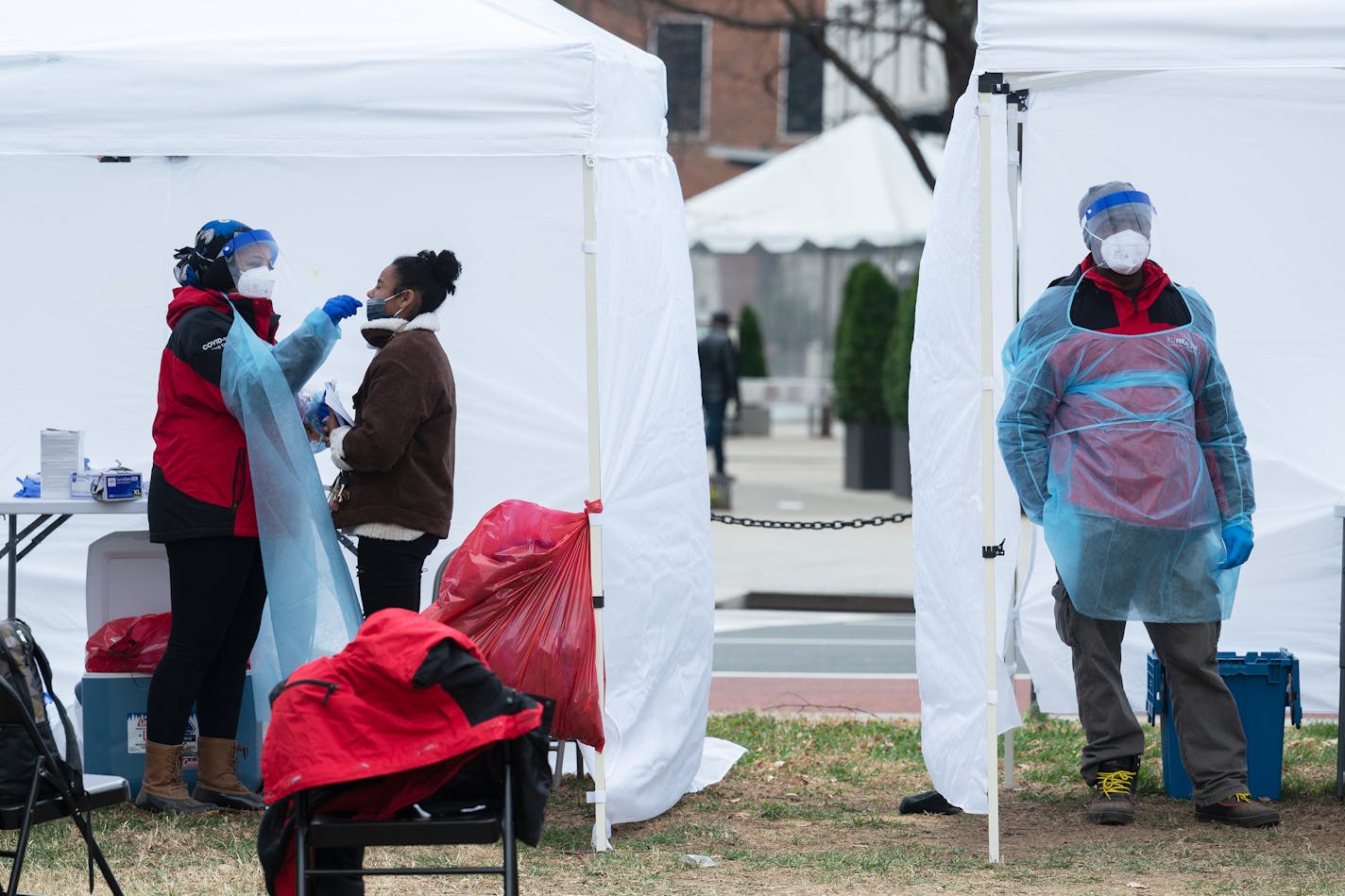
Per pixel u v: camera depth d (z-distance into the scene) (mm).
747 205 55344
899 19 45875
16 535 16750
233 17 13922
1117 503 14539
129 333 19141
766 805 15883
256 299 14844
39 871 12898
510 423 19141
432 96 13094
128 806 15062
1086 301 14781
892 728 19750
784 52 76938
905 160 57000
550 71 13117
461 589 13305
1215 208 18391
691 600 15688
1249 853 13883
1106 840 14391
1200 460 14734
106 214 19062
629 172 14797
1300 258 18391
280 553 14281
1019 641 18875
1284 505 18516
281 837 9875
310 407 15188
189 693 14664
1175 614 14742
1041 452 14750
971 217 13391
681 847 14117
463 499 19078
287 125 13102
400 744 9703
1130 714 15125
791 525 22703
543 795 10031
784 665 25672
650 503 14969
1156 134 18250
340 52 13102
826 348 72188
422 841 9703
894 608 32406
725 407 45250
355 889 10844
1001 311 15664
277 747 9781
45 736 10859
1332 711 18609
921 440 14742
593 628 13406
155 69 13047
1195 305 15062
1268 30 12266
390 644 9695
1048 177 18156
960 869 13305
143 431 19234
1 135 13031
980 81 12867
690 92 80250
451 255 14977
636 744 14719
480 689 9750
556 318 19172
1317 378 18469
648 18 66562
